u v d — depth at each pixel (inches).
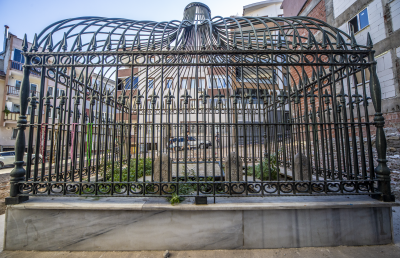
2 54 741.3
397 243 101.8
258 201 102.7
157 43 158.1
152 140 102.6
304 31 271.9
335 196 110.9
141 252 95.9
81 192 101.6
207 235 97.2
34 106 112.5
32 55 109.7
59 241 97.5
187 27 146.3
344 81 212.7
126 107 254.1
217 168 200.8
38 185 103.3
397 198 153.6
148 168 201.5
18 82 759.7
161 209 95.7
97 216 98.3
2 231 120.4
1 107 708.0
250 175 191.8
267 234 98.4
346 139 108.0
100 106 105.3
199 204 97.3
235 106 105.5
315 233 99.7
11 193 98.8
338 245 100.0
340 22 217.0
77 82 145.9
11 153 518.3
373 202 100.7
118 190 113.3
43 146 105.7
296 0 328.2
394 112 158.9
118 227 97.7
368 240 100.8
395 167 156.2
